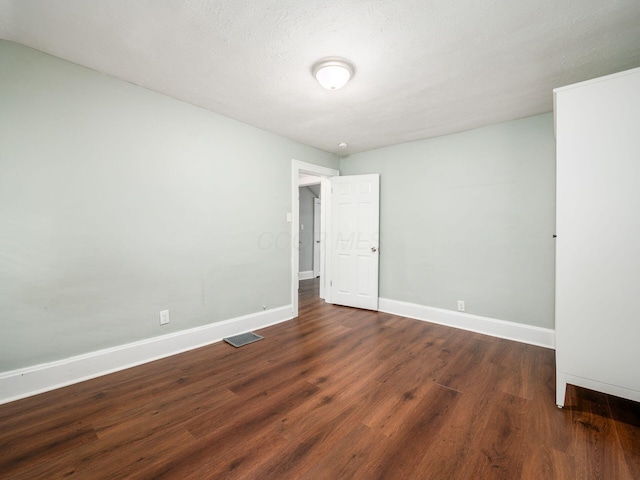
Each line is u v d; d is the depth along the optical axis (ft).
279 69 6.76
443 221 11.36
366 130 10.87
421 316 11.93
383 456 4.62
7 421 5.37
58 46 5.99
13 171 5.94
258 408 5.87
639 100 5.13
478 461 4.52
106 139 7.13
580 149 5.63
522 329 9.57
